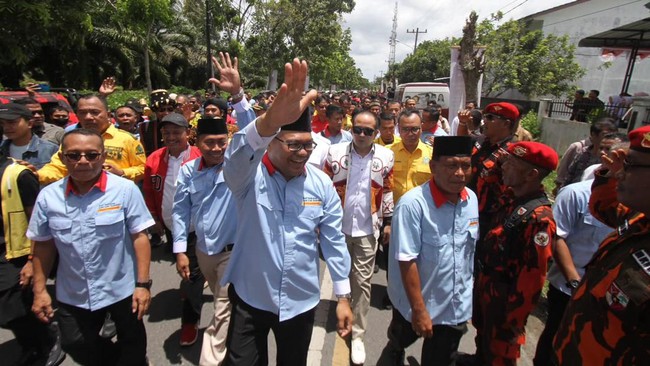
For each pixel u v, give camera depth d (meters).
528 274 2.29
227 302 2.90
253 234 2.10
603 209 2.04
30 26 8.51
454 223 2.35
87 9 9.78
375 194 3.36
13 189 2.64
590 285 1.57
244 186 2.03
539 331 3.68
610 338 1.44
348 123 8.34
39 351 2.93
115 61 21.53
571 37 20.09
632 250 1.42
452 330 2.41
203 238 2.88
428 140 5.59
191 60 26.55
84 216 2.35
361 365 3.07
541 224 2.25
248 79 32.12
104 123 4.01
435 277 2.35
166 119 3.71
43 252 2.42
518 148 2.35
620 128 9.45
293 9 24.30
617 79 17.03
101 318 2.52
